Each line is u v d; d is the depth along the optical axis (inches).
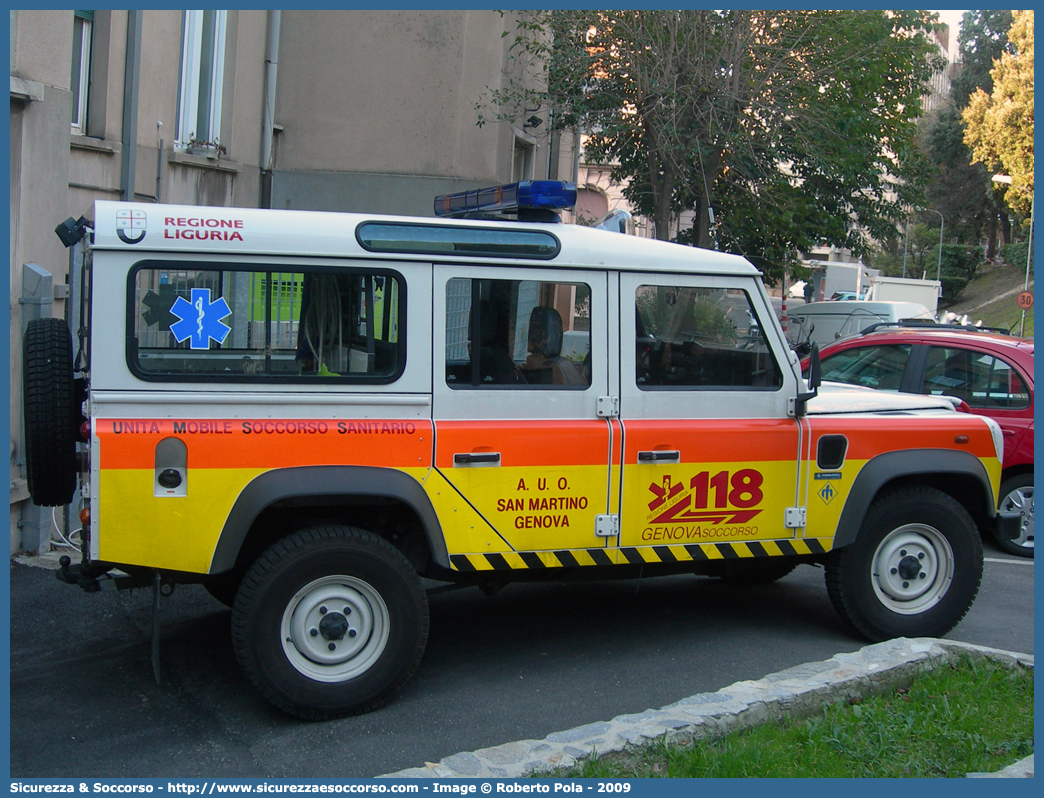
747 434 192.7
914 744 154.2
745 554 193.9
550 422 180.2
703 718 154.0
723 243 614.9
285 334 165.6
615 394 184.7
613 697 179.6
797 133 545.6
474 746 158.6
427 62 512.4
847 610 206.2
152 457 156.7
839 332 757.3
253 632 161.5
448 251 173.9
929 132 2217.0
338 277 168.4
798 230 665.0
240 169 471.8
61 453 159.8
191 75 422.3
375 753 155.5
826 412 205.5
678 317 190.9
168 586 175.2
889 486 211.5
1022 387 301.6
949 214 2316.7
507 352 178.4
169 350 159.8
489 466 174.6
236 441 160.7
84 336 170.2
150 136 389.1
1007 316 1878.7
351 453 166.7
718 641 211.6
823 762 146.5
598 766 140.5
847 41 565.0
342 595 167.6
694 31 498.9
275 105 512.4
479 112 525.7
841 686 169.6
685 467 188.2
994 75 1718.8
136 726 163.9
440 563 171.9
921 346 327.3
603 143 640.4
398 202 519.5
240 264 162.6
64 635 206.2
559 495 179.8
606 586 255.4
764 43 521.0
